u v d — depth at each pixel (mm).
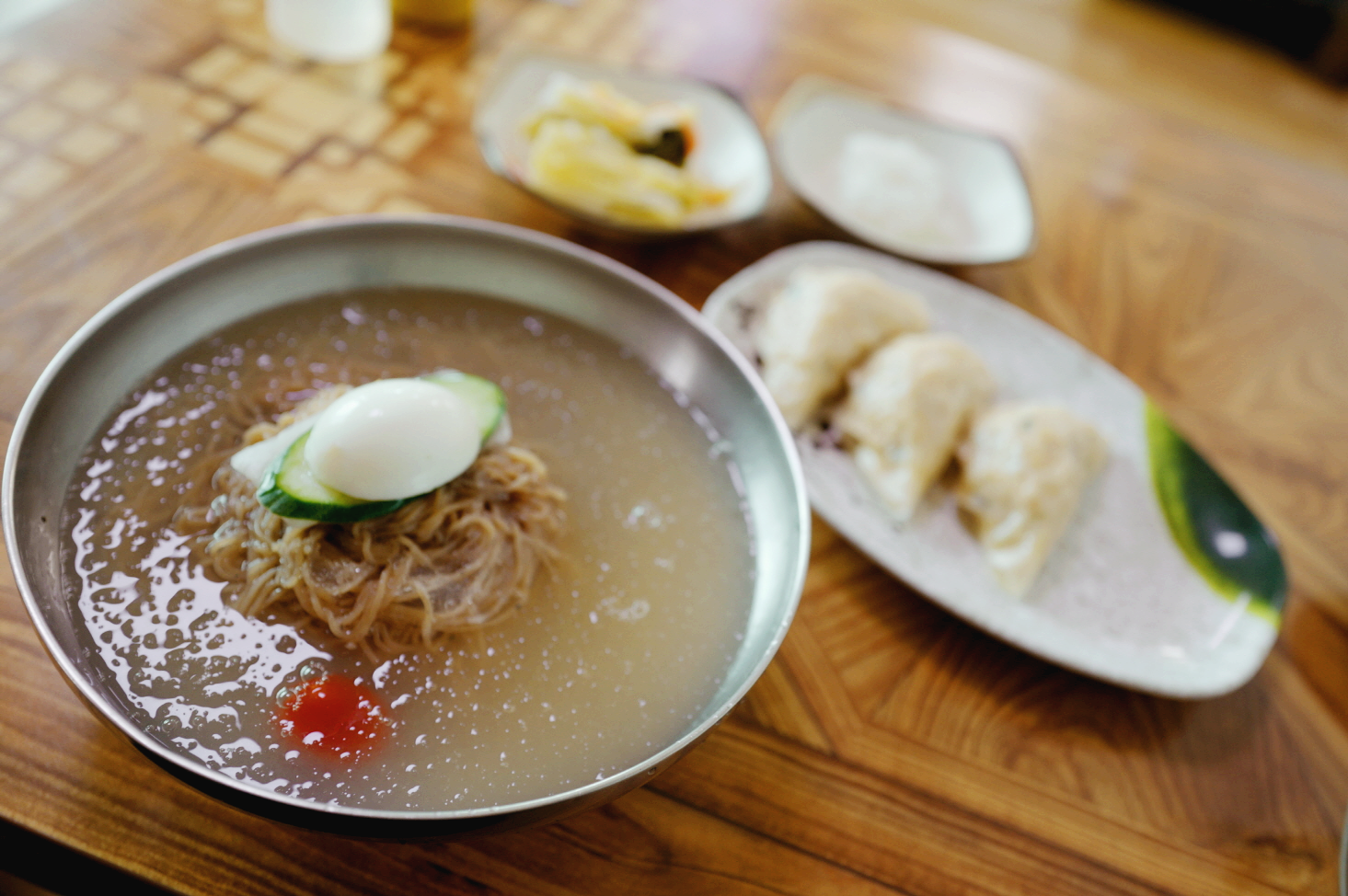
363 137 493
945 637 384
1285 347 554
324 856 293
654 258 488
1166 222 607
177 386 329
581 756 289
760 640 312
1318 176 678
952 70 663
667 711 302
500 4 603
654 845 313
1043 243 568
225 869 287
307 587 297
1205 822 356
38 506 286
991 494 424
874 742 349
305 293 357
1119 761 365
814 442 438
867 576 395
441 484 315
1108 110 675
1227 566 427
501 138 505
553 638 312
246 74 503
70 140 444
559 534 335
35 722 297
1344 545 463
